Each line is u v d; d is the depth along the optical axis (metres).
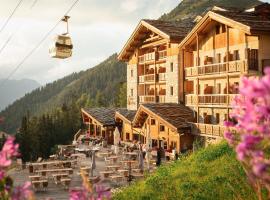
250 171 2.69
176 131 38.66
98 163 34.97
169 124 39.22
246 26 32.59
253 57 33.44
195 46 43.25
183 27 47.25
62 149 44.59
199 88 42.03
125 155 35.75
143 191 15.05
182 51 44.84
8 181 3.53
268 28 32.66
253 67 33.28
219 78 38.69
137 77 53.84
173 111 41.69
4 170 3.39
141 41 52.91
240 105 3.24
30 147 79.62
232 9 44.59
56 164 31.89
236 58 36.75
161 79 48.41
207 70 38.28
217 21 38.31
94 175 28.36
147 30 50.66
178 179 15.07
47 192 23.06
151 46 50.50
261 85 2.30
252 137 2.49
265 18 35.94
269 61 33.06
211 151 16.78
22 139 79.12
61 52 35.12
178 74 44.88
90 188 4.21
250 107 2.55
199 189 13.22
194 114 41.22
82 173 4.27
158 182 15.34
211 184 13.23
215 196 12.30
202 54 41.81
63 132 94.38
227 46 35.72
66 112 104.06
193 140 39.62
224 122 3.61
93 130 58.19
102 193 4.21
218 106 36.88
